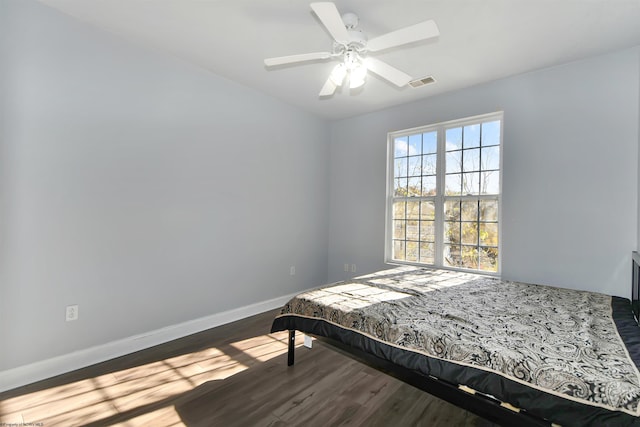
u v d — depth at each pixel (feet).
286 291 12.98
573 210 9.04
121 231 8.15
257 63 9.46
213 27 7.61
